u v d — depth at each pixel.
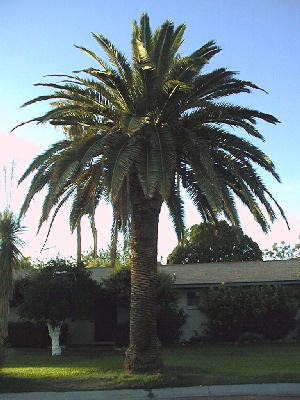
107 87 16.30
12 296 23.42
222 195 15.91
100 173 16.39
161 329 25.39
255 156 16.28
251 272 28.67
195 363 18.33
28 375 15.93
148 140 15.23
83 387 14.16
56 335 23.03
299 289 27.17
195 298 27.64
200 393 13.43
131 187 16.27
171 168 14.45
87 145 15.21
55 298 22.69
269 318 25.38
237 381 14.51
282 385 14.02
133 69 16.06
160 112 16.23
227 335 26.11
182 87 15.21
